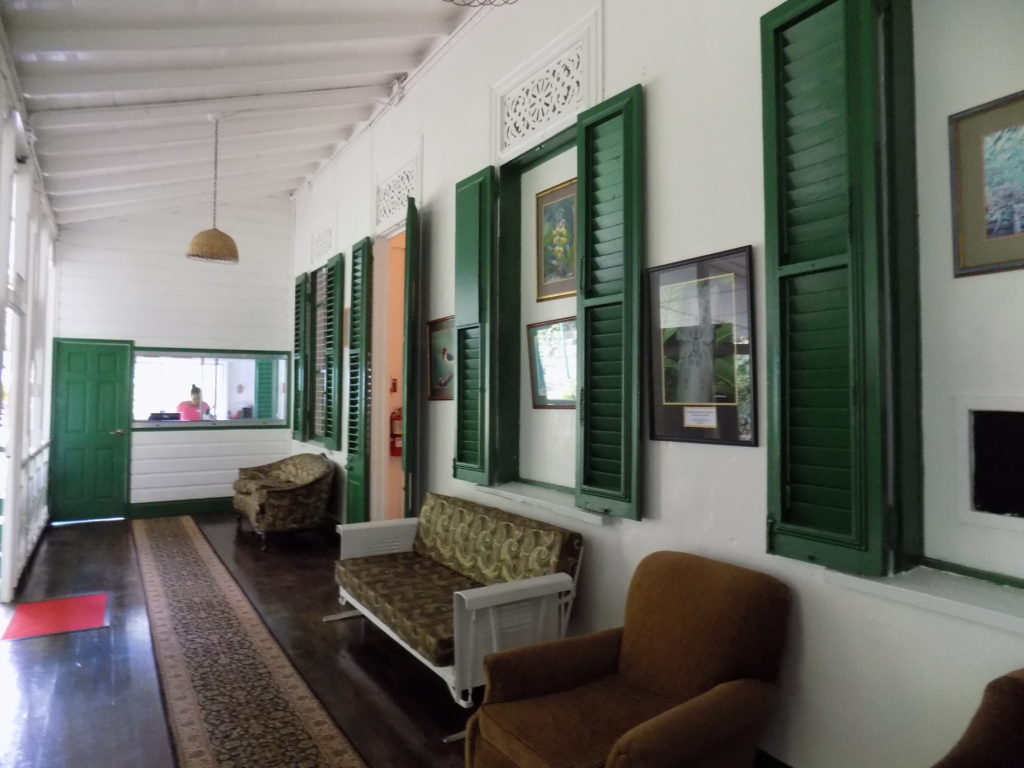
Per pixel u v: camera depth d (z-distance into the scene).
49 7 3.39
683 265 2.56
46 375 6.60
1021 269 1.73
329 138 6.30
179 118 5.05
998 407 1.78
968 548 1.86
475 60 4.05
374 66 4.76
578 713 2.06
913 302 1.95
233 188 7.34
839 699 2.01
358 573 3.59
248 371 8.05
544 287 3.57
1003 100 1.77
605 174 2.90
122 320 7.31
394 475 5.80
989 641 1.67
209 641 3.71
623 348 2.76
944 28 1.92
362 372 5.39
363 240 5.52
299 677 3.24
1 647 3.61
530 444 3.67
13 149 3.76
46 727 2.76
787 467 2.14
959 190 1.87
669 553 2.41
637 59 2.82
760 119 2.29
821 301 2.05
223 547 5.95
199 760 2.51
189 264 7.66
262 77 4.49
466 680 2.62
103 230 7.23
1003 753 1.36
